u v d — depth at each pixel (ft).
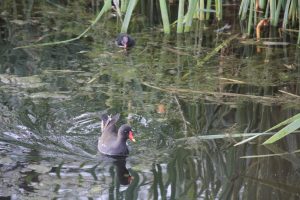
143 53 56.18
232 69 53.16
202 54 56.44
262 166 38.47
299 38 58.59
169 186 35.63
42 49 56.39
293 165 38.68
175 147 40.60
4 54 54.90
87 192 34.71
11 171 36.73
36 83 48.55
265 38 61.00
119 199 33.88
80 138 41.39
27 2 69.97
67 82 48.98
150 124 43.06
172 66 53.31
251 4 59.41
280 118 44.09
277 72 52.80
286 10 61.31
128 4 57.26
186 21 60.49
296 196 34.91
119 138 39.65
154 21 65.05
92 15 66.28
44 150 39.63
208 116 44.37
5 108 44.09
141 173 37.37
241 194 34.88
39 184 35.40
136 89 48.24
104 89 47.93
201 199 34.24
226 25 63.16
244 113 44.91
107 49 56.90
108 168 37.91
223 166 38.17
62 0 70.90
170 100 46.55
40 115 43.50
